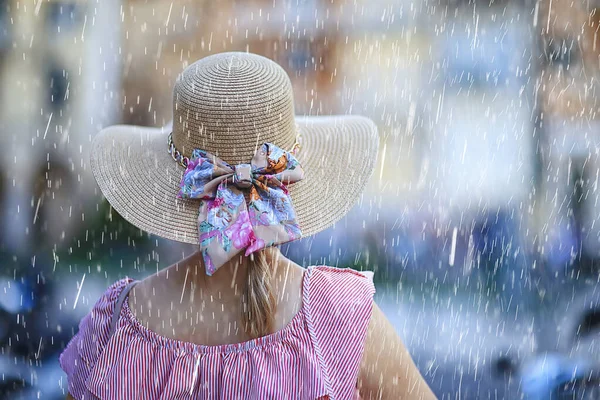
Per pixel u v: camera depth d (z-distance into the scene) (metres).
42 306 26.25
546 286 32.41
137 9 53.62
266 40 54.44
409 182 47.94
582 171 43.16
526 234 39.72
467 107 48.31
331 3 53.69
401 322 29.27
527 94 45.75
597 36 44.59
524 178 44.16
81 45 52.81
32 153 49.88
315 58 53.91
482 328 27.23
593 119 44.09
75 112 52.31
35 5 51.53
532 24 46.09
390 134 50.91
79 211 46.16
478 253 38.53
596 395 20.45
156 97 54.56
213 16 54.34
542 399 20.45
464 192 44.62
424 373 23.28
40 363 21.80
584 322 25.61
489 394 21.38
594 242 38.41
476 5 48.22
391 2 51.84
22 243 44.75
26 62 51.66
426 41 51.22
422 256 39.41
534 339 25.02
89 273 39.41
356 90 52.69
